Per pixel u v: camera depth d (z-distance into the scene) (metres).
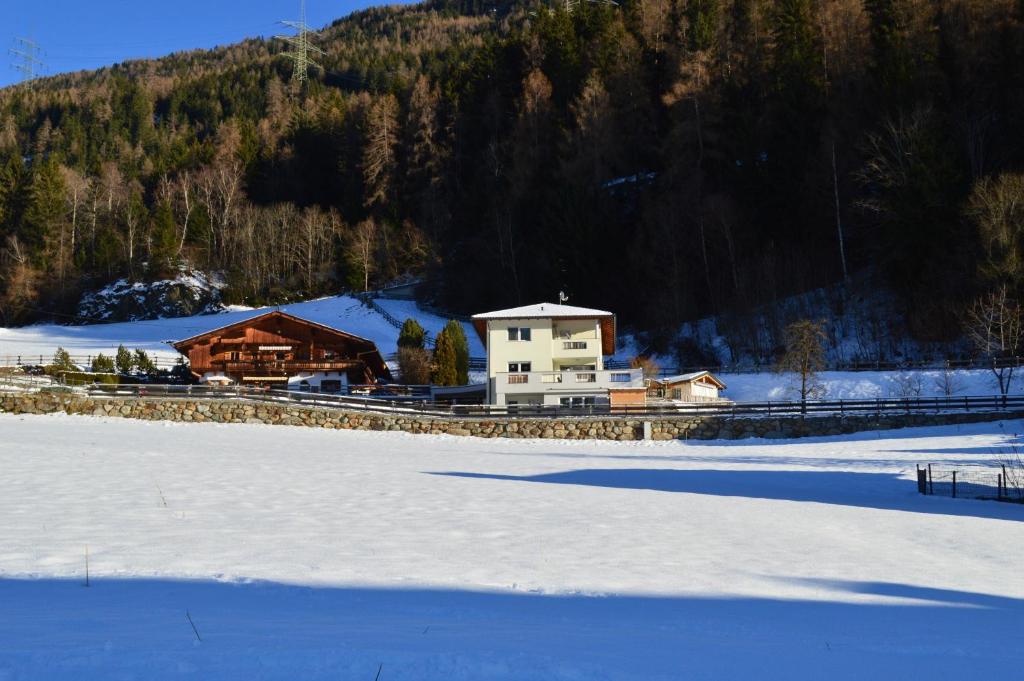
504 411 39.97
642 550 10.27
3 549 8.68
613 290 69.19
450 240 95.06
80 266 99.25
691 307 62.72
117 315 91.44
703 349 58.91
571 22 100.88
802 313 57.06
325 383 50.84
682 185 67.81
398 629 5.30
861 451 30.86
